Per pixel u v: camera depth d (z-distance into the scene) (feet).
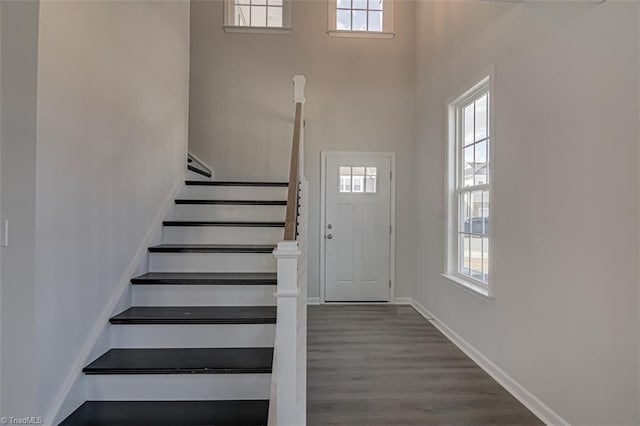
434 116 14.10
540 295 7.69
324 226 16.60
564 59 7.06
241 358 7.07
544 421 7.40
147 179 9.21
